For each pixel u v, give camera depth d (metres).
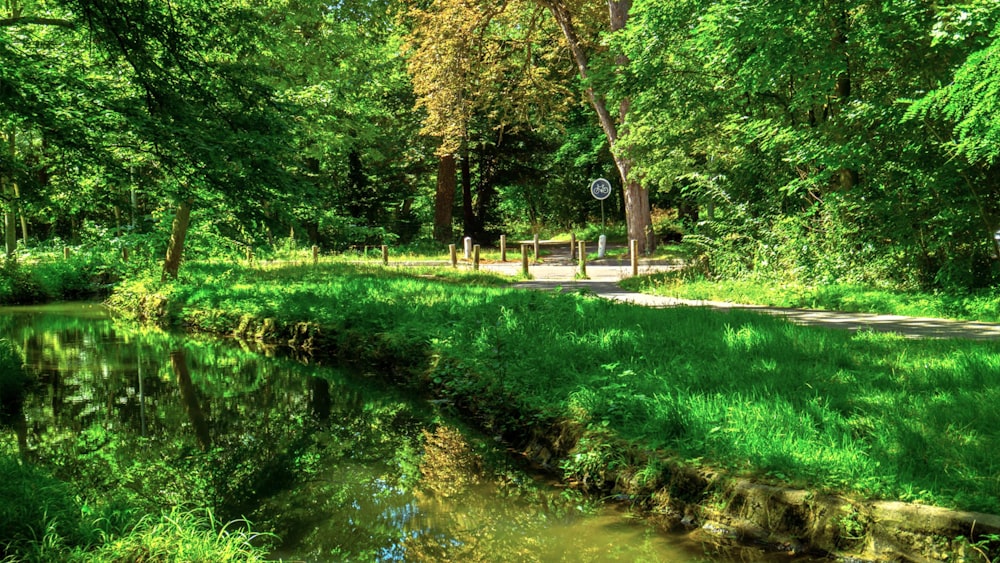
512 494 6.60
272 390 11.48
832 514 4.83
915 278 14.40
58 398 11.23
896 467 4.98
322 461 7.92
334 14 39.41
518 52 34.44
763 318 10.69
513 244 44.16
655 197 44.66
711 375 7.30
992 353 7.61
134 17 10.45
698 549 5.17
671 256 25.78
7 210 11.37
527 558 5.24
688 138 21.95
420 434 8.74
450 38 29.88
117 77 11.75
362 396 10.83
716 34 14.98
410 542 5.66
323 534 5.90
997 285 13.16
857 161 13.92
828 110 16.59
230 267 24.62
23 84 9.88
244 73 12.01
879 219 14.76
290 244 33.75
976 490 4.62
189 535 4.79
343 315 14.47
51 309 22.83
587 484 6.48
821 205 16.72
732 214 17.89
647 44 18.38
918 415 5.73
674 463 5.81
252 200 11.51
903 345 8.35
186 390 11.65
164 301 19.66
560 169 52.78
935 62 13.78
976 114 10.08
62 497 5.45
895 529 4.57
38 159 11.41
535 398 7.93
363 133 39.44
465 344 10.79
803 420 5.86
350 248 38.62
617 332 9.64
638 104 20.05
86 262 26.67
